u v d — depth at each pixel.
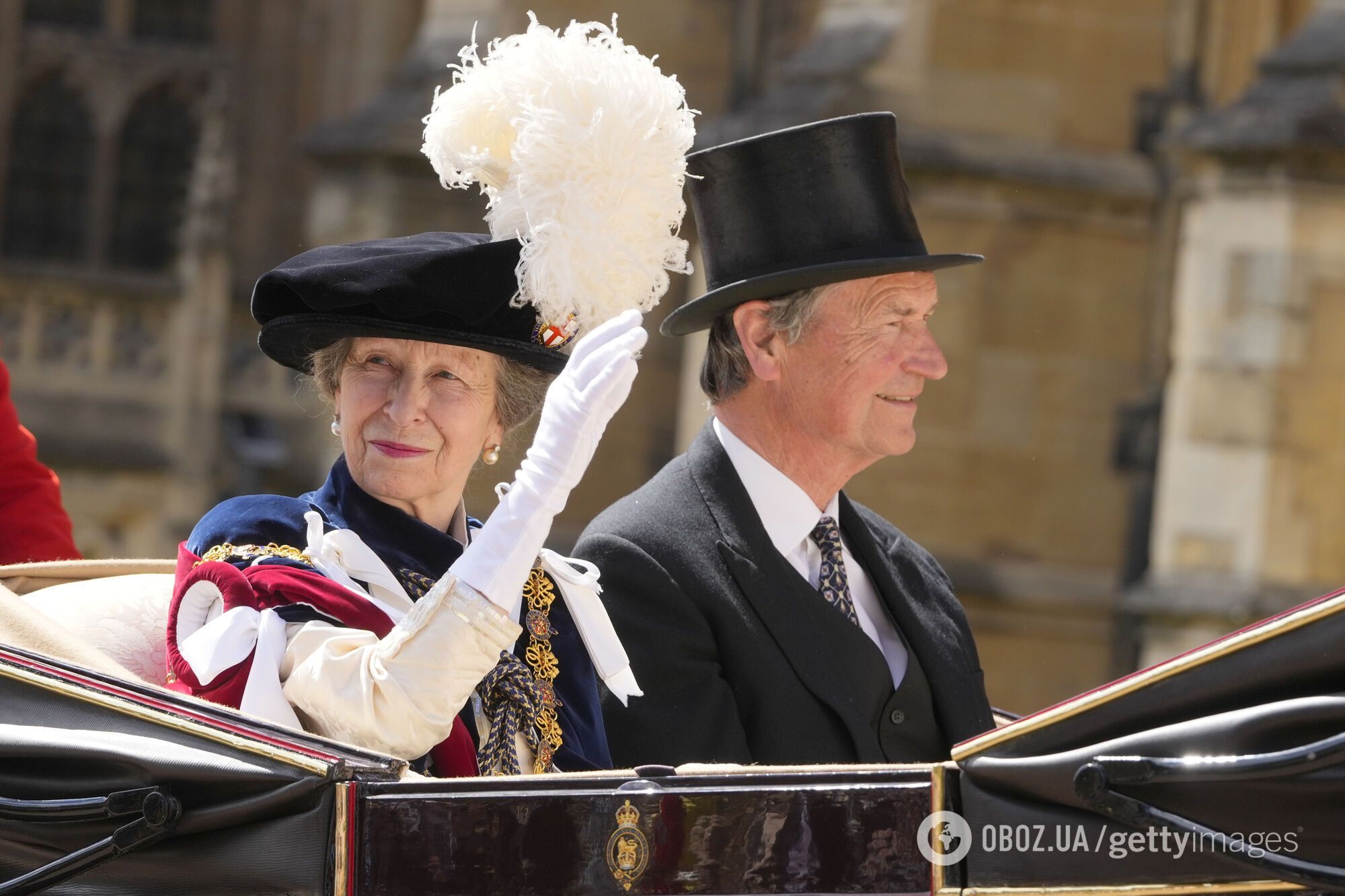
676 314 11.99
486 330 9.34
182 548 9.29
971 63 43.75
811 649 11.20
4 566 10.92
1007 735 6.81
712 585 11.25
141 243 75.75
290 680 8.23
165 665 10.05
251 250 73.19
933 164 43.00
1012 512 44.31
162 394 68.44
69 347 67.88
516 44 9.61
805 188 11.59
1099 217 44.06
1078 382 44.28
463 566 8.16
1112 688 6.75
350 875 7.33
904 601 11.86
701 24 50.72
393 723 8.03
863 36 44.25
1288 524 40.41
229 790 7.46
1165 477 41.59
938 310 43.56
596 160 9.06
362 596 8.70
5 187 74.50
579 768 9.57
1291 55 41.31
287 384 69.75
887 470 43.69
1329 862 6.52
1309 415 40.47
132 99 75.19
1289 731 6.54
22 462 14.69
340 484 9.61
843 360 11.45
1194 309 41.31
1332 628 6.54
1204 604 40.50
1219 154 41.00
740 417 11.89
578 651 10.04
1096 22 44.38
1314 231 40.25
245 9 74.25
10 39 74.25
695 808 7.05
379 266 9.20
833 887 6.89
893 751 11.38
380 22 71.62
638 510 11.66
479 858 7.25
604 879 7.11
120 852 7.51
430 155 9.69
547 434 8.20
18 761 7.77
